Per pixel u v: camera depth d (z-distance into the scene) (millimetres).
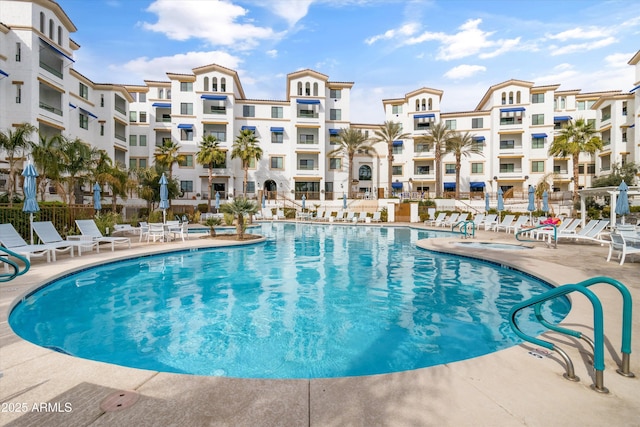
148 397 3031
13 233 10367
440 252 13297
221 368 4543
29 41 25203
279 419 2734
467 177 48750
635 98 36656
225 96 43625
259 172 46031
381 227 28688
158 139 47938
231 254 13727
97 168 25641
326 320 6281
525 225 23156
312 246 16344
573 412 2854
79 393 3100
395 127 43625
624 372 3451
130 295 7820
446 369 3613
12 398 3018
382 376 3455
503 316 6441
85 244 11352
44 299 7480
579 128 34750
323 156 46750
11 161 20391
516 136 47688
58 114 28656
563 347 4176
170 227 16781
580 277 8094
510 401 3012
